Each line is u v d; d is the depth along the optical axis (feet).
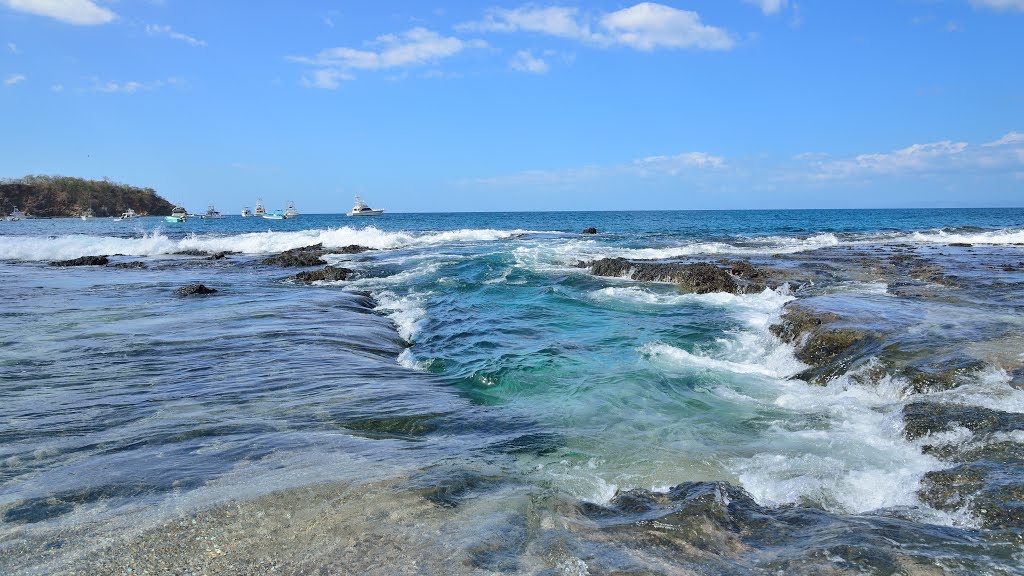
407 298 51.42
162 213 490.08
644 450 18.48
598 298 49.37
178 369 26.40
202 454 16.28
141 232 171.01
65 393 22.44
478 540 11.61
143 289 54.90
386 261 79.30
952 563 10.56
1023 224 186.09
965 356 23.88
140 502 13.14
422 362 30.40
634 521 12.69
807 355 29.14
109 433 18.02
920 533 11.89
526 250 85.66
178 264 84.58
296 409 21.03
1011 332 27.61
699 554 11.28
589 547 11.43
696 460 17.67
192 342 31.83
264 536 11.68
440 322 40.55
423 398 23.24
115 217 435.53
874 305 36.04
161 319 38.55
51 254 96.48
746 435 19.97
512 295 51.80
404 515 12.64
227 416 19.94
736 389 25.82
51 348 29.89
